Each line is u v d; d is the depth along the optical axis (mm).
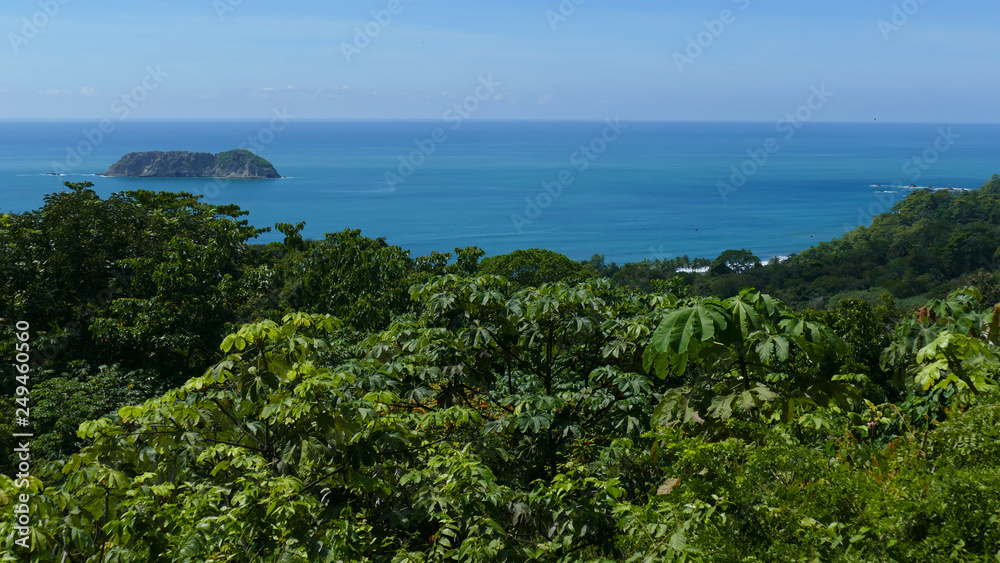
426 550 4215
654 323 5512
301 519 3559
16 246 24016
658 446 4160
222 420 4820
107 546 3371
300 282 29641
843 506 2619
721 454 3004
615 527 3787
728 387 3842
